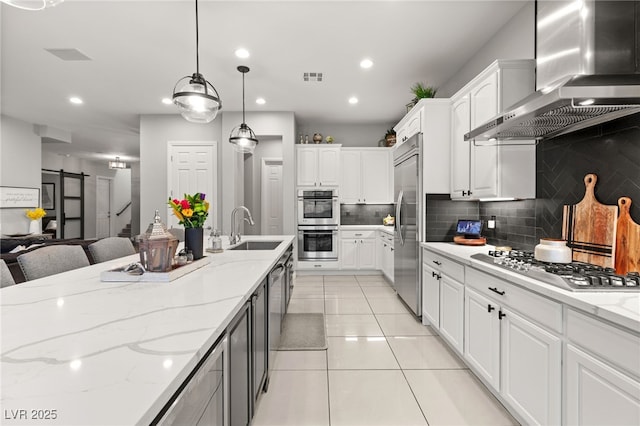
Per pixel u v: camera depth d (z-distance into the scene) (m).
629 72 1.73
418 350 2.65
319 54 3.30
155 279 1.50
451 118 3.15
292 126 5.21
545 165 2.33
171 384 0.64
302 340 2.82
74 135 6.88
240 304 1.21
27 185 5.86
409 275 3.49
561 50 1.90
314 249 5.48
